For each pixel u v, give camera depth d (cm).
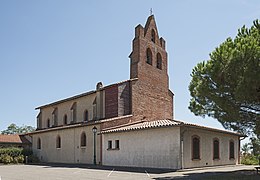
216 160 3197
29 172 2514
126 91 3825
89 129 3600
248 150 3941
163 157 2780
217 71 1886
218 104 1931
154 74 4194
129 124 3569
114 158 3209
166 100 4347
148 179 1894
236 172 2423
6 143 4756
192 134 2867
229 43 1945
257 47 1684
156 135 2869
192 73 2170
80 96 4341
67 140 3922
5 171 2677
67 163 3781
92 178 1962
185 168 2683
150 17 4278
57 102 4778
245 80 1686
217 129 3116
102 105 3928
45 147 4319
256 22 1967
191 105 2206
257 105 1877
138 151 2992
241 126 2000
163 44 4459
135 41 4044
